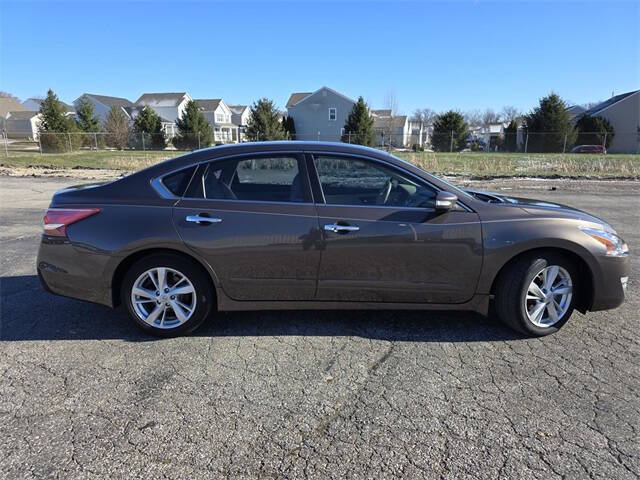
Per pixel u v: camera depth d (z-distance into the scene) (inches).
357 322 147.9
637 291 177.9
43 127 1475.1
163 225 128.8
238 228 128.9
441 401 104.2
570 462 84.5
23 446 88.5
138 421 96.8
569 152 1558.8
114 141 1621.6
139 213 130.0
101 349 129.3
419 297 133.2
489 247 128.6
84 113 1770.4
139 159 1006.4
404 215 129.3
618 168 771.4
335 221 128.5
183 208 130.0
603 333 139.7
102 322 148.0
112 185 135.3
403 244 128.5
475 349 129.4
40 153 1248.8
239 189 133.6
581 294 138.3
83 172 766.5
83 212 131.4
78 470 82.3
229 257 129.8
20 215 357.1
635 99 1743.4
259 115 1753.2
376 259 129.4
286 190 133.1
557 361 122.4
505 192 517.3
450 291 132.1
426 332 140.5
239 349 129.4
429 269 130.1
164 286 133.7
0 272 203.3
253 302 135.3
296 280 131.5
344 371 117.4
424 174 132.7
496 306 136.3
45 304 163.9
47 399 104.5
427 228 128.2
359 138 1606.8
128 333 139.7
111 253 129.4
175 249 129.6
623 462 84.4
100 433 92.8
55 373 116.0
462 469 83.0
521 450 87.9
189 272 132.0
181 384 111.1
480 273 130.5
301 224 128.8
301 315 153.5
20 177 674.8
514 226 129.0
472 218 129.6
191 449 88.3
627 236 286.0
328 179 132.9
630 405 102.3
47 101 1460.4
